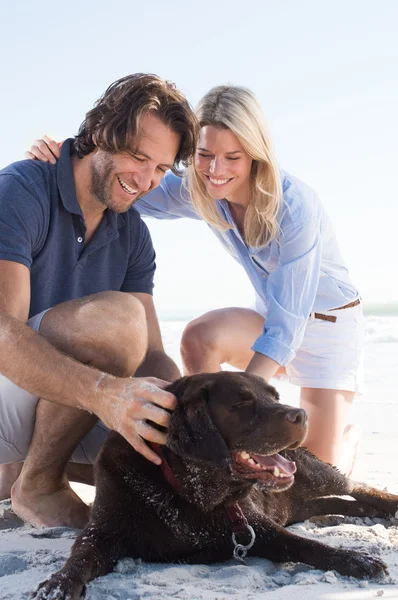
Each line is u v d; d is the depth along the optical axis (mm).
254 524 3777
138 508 3658
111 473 3750
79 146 4594
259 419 3621
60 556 3695
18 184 4367
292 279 5172
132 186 4539
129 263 5129
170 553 3707
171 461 3680
